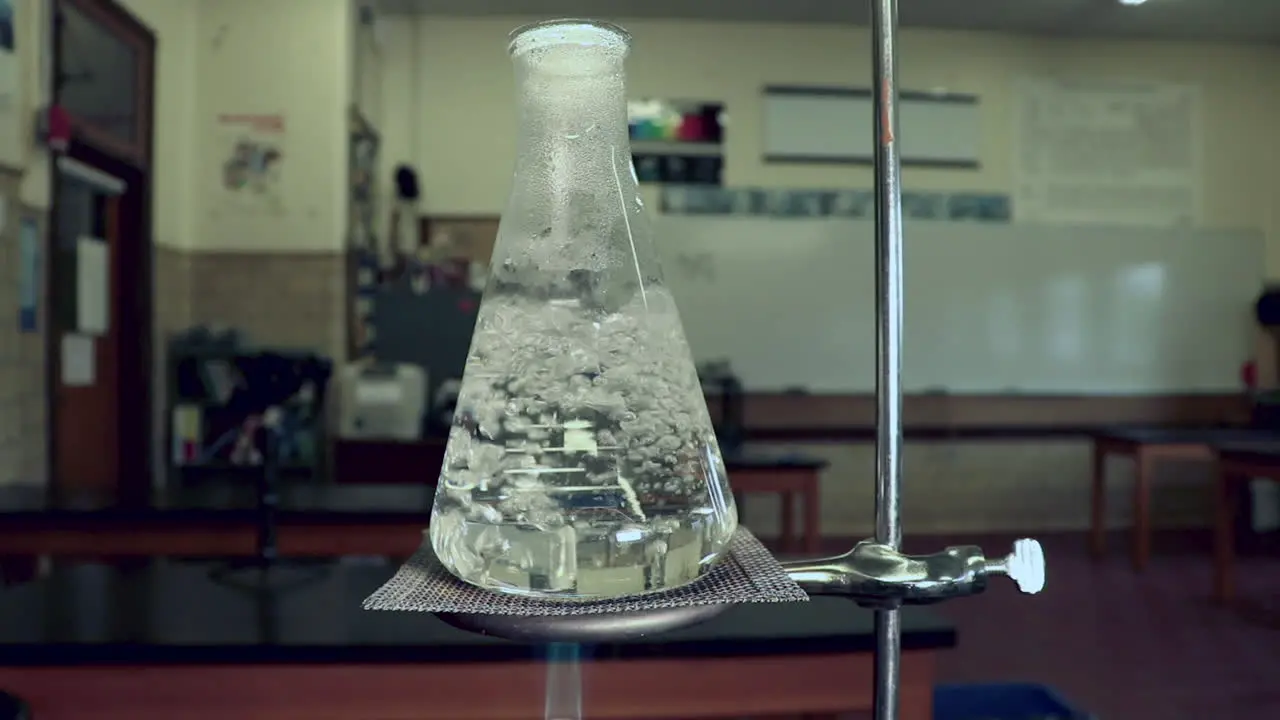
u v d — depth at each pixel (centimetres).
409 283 535
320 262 492
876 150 49
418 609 44
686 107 625
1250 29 641
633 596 46
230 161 489
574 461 48
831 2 591
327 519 245
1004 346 641
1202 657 351
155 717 119
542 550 46
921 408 640
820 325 629
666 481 48
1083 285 646
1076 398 653
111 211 402
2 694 104
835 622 130
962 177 645
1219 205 668
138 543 247
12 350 299
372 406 455
